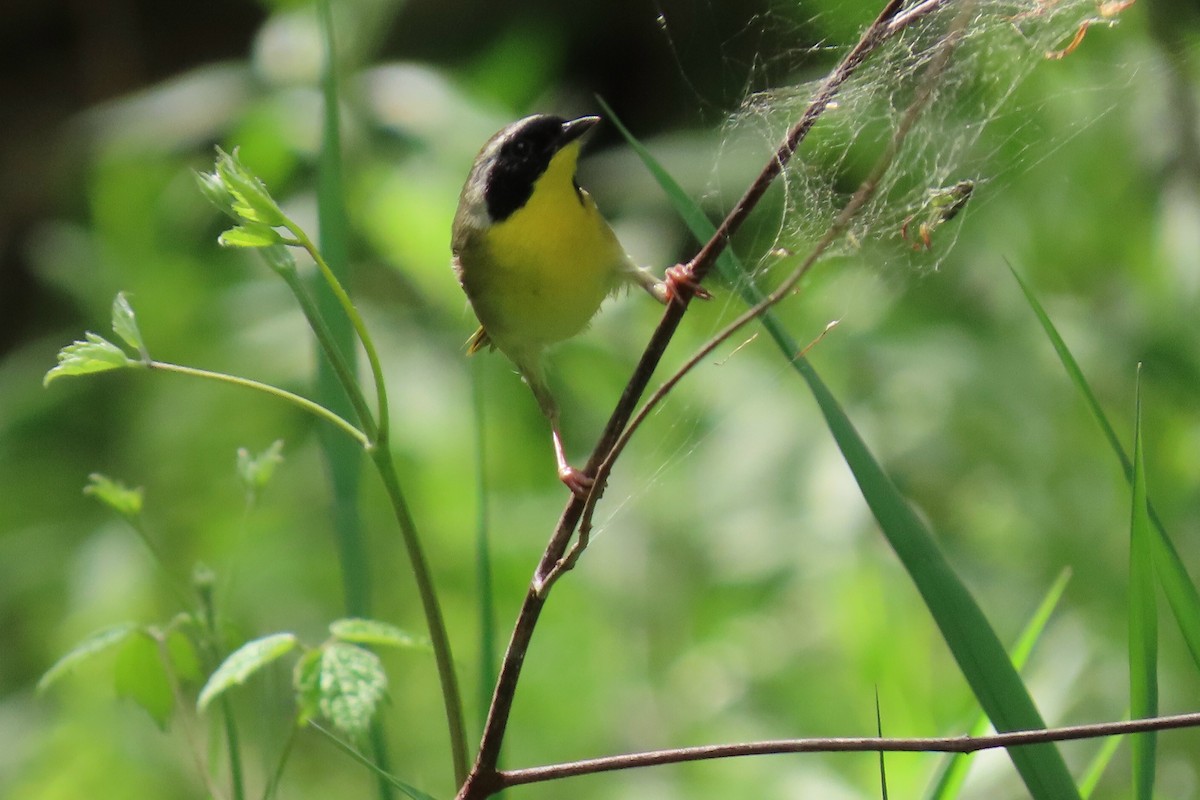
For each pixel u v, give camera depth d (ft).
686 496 36.11
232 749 18.53
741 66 36.32
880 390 34.53
